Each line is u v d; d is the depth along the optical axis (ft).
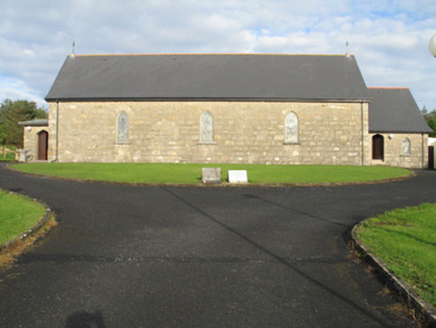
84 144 85.56
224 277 15.78
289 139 85.20
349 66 94.79
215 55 98.22
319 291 14.43
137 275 15.89
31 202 31.09
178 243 20.94
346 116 85.40
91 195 37.60
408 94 109.19
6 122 198.29
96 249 19.63
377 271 16.37
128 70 93.20
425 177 61.82
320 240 21.98
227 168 69.92
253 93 84.84
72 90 86.89
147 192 40.40
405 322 12.00
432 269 15.76
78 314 12.30
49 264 17.24
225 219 27.55
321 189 45.50
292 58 97.40
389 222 25.57
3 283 14.93
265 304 13.21
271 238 22.27
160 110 84.74
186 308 12.81
